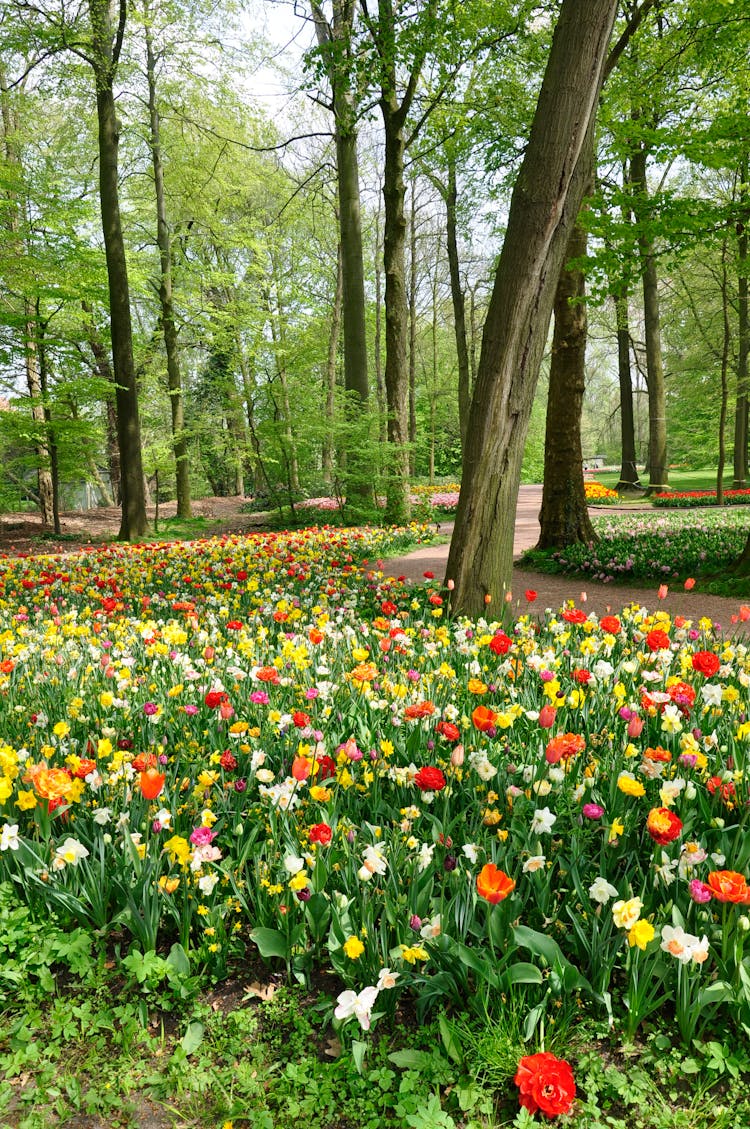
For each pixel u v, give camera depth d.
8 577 9.50
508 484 6.17
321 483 21.03
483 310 41.16
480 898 2.32
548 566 11.11
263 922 2.40
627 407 29.72
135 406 19.05
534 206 5.65
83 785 2.69
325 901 2.34
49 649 4.65
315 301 32.22
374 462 17.98
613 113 12.47
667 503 23.89
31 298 18.88
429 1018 2.20
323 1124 1.91
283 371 24.25
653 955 2.12
